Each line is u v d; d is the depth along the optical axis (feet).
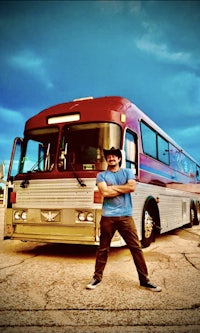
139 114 21.43
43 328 8.82
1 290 12.21
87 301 10.98
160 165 25.72
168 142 29.48
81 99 20.26
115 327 8.89
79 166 17.44
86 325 9.02
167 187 27.48
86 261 17.65
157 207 23.71
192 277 14.19
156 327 8.88
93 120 17.99
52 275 14.49
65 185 17.40
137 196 19.67
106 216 12.44
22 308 10.30
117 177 12.61
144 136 22.06
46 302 10.87
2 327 8.86
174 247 22.94
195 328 8.82
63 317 9.57
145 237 21.13
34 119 20.18
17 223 18.58
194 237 29.63
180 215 32.32
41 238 17.63
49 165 18.63
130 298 11.28
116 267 16.28
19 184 18.97
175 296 11.52
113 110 17.98
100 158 17.20
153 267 16.19
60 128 18.76
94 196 16.56
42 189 18.07
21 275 14.48
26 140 20.07
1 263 17.02
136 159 19.92
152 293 11.87
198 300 11.09
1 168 19.34
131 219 12.53
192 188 40.70
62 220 17.15
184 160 36.76
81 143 17.93
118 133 17.71
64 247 22.56
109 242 12.62
